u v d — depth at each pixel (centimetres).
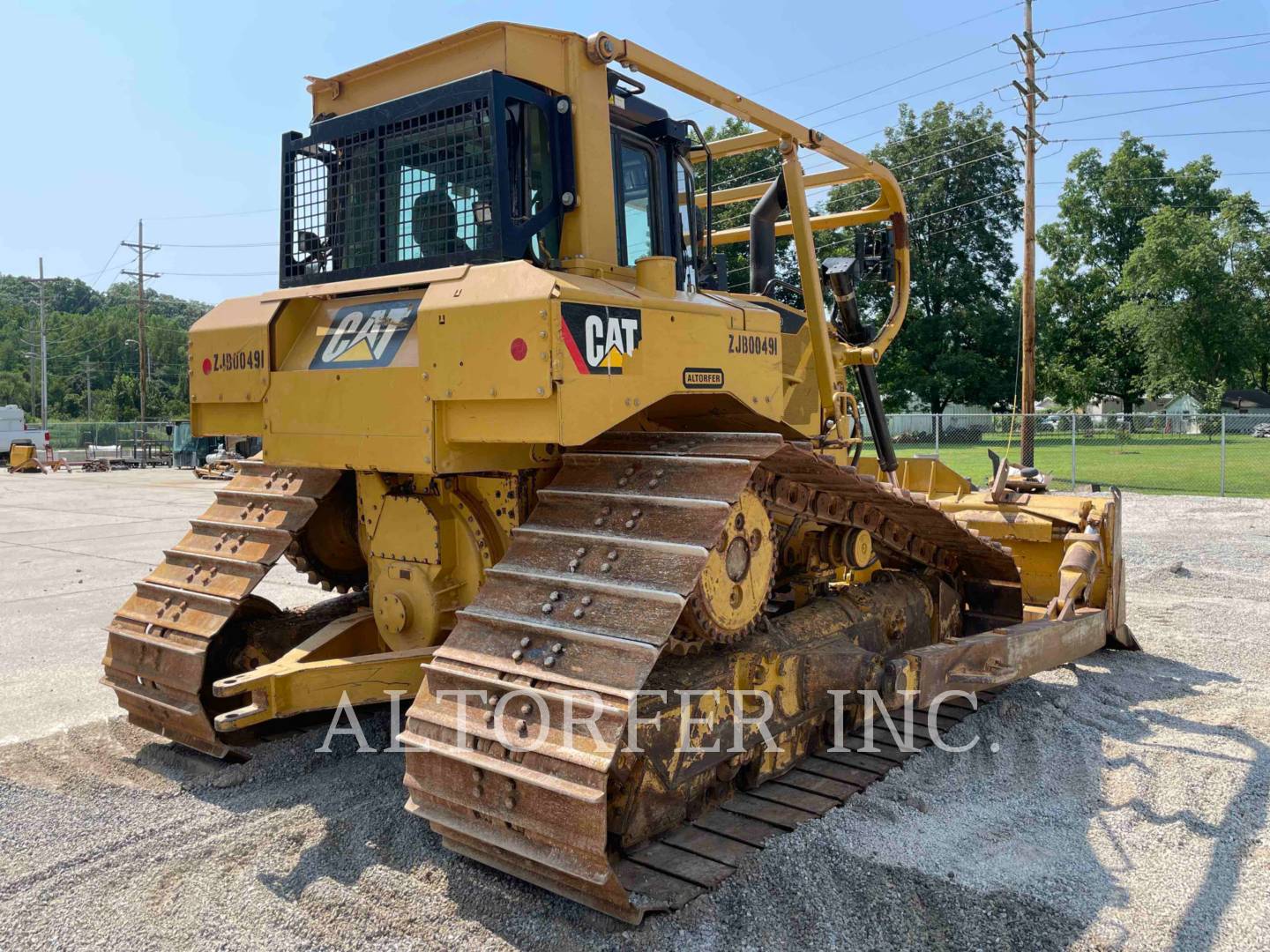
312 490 462
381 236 424
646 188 458
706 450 346
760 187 680
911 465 824
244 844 358
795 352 578
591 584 312
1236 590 848
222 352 449
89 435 4669
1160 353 5078
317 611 511
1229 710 515
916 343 4816
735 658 374
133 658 458
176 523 1502
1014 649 470
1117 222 5731
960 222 4800
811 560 494
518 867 313
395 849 353
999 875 332
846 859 338
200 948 294
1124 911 310
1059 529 614
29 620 788
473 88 380
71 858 350
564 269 394
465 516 402
